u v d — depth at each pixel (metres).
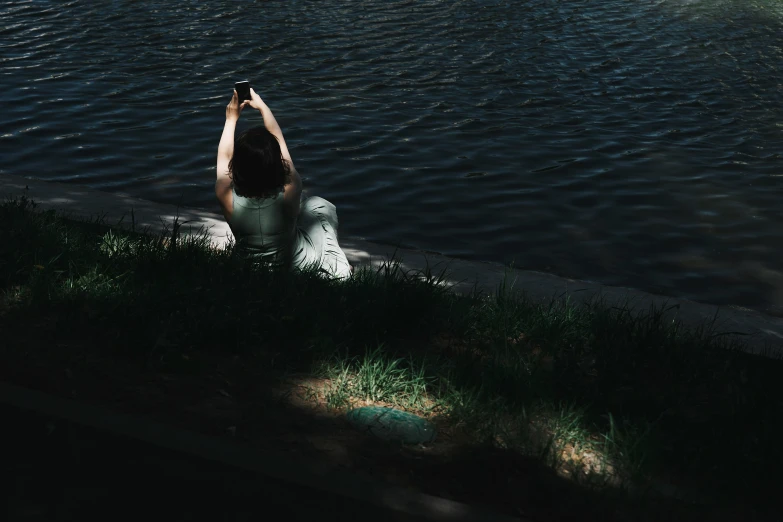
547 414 3.91
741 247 8.26
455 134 11.07
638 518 3.24
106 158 9.61
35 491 3.09
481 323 4.87
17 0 17.16
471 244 8.04
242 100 5.27
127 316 4.34
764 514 3.36
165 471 3.18
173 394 3.79
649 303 5.73
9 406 3.46
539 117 11.97
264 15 16.75
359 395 3.96
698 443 3.73
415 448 3.57
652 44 16.27
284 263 5.04
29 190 6.98
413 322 4.70
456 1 18.95
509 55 14.97
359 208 8.73
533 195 9.27
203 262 5.08
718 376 4.40
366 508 3.02
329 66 13.74
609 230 8.50
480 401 3.94
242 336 4.27
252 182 4.79
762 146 11.23
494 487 3.31
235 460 3.22
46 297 4.55
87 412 3.44
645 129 11.70
